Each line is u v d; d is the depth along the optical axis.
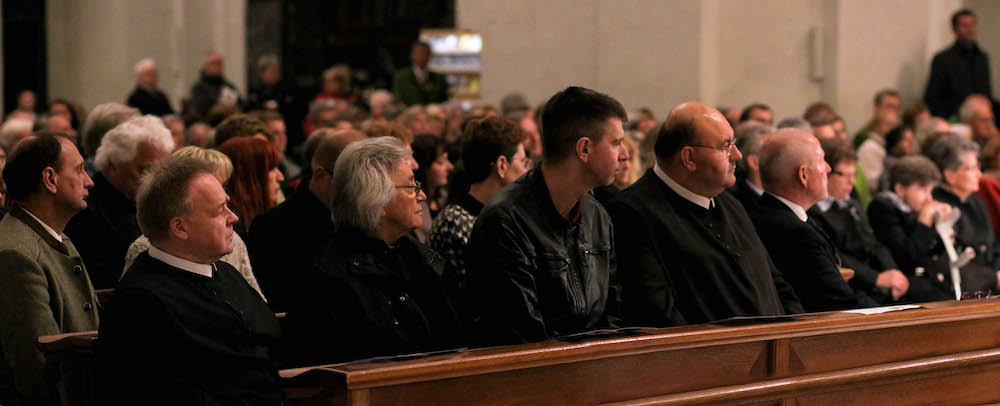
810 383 5.96
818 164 7.48
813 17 17.08
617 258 6.46
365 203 5.78
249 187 7.54
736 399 5.73
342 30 26.94
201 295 5.11
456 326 6.09
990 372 6.76
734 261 6.51
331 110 14.68
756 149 8.66
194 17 23.72
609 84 17.09
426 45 19.86
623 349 5.33
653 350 5.44
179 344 4.93
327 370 4.71
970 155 11.16
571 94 5.93
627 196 6.54
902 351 6.39
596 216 6.19
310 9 26.61
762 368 5.87
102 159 7.33
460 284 6.91
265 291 7.06
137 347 4.87
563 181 5.90
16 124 10.94
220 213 5.16
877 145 13.98
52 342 5.38
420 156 8.59
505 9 17.88
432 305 6.03
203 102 19.22
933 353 6.52
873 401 6.29
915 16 17.31
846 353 6.16
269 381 5.18
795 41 17.09
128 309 4.90
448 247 6.98
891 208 10.45
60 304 5.94
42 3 23.27
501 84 17.95
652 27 16.78
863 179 12.59
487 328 5.71
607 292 6.16
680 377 5.59
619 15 16.98
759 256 6.71
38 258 5.88
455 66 21.88
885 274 9.59
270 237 7.08
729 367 5.75
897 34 17.23
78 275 6.13
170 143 7.41
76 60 23.30
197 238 5.10
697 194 6.53
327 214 7.17
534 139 11.36
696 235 6.48
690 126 6.43
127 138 7.25
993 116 17.69
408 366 4.75
